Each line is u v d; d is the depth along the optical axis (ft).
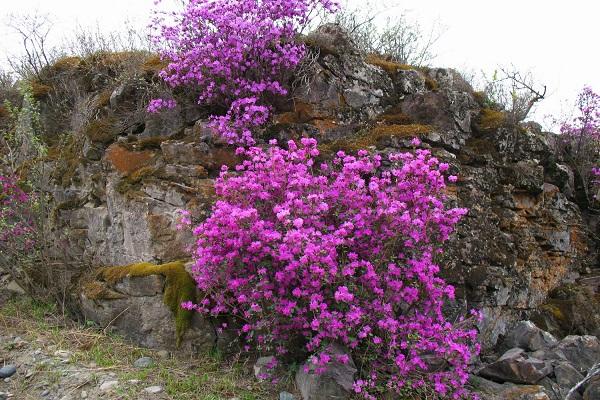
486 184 18.97
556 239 21.18
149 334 15.47
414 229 13.43
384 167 17.19
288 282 12.95
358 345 13.53
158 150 18.56
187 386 13.21
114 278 16.08
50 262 18.63
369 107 19.99
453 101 19.29
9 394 13.11
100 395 12.78
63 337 15.79
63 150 21.47
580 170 23.70
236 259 13.50
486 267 17.03
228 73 18.15
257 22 18.51
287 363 13.92
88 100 22.18
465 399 13.42
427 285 13.58
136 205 17.35
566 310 19.31
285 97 19.39
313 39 19.84
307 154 15.44
